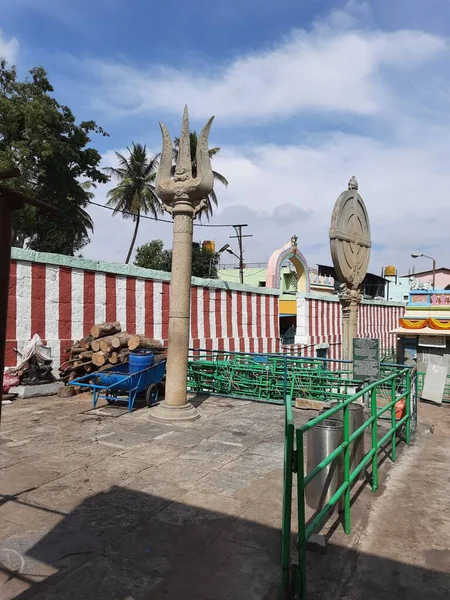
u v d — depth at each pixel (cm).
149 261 3672
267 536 418
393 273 4891
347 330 1261
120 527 425
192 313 1474
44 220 2286
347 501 437
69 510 455
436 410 1248
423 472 630
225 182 3488
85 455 617
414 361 1534
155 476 549
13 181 1923
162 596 329
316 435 479
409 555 403
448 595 348
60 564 362
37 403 925
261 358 1101
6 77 2156
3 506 457
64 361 1079
